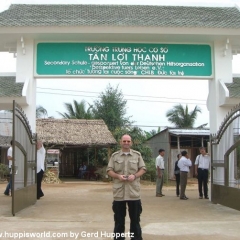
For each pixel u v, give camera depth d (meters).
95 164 28.08
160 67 12.28
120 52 12.23
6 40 12.31
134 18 12.25
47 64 12.12
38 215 9.14
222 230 7.30
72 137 26.39
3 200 12.12
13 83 11.92
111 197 13.52
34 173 11.55
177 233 7.04
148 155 27.03
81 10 13.23
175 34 11.94
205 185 13.35
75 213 9.52
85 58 12.17
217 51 12.49
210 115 12.89
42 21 11.65
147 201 12.55
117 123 34.97
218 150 11.82
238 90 11.89
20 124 9.68
